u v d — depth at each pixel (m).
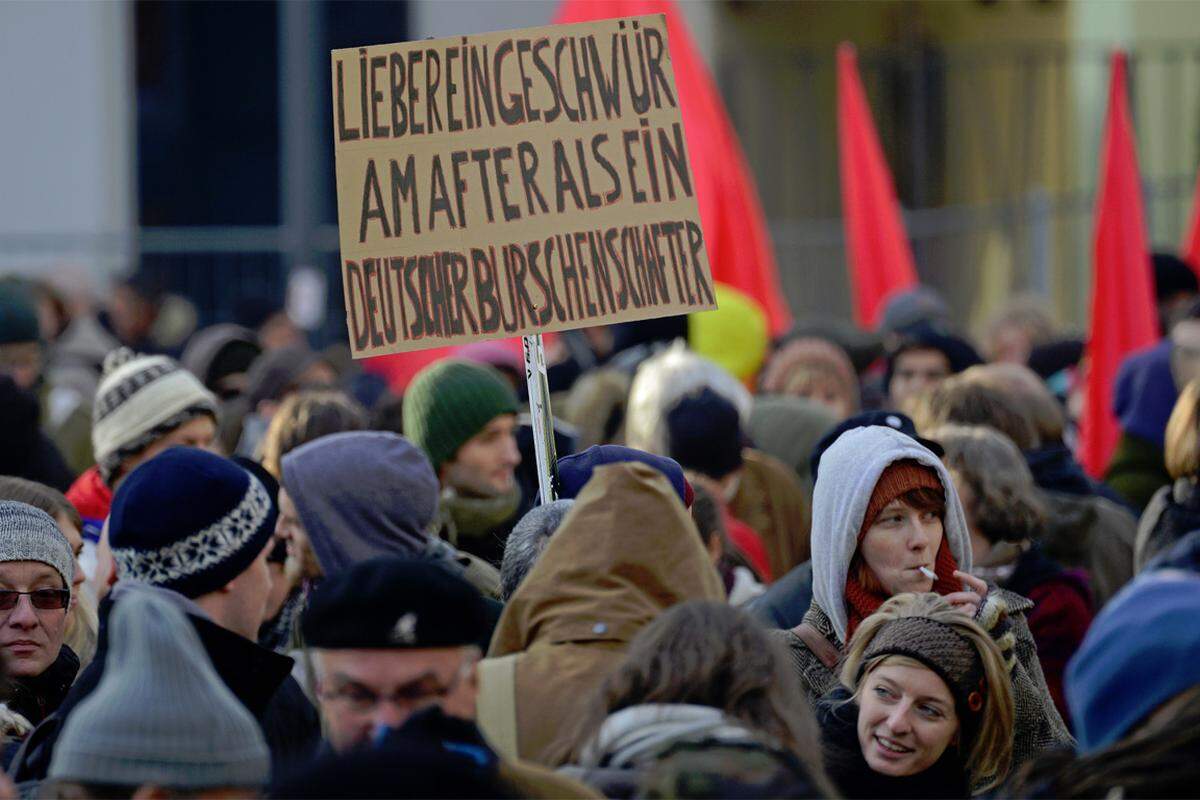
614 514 9.89
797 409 20.59
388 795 7.39
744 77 46.12
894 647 10.99
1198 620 8.24
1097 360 23.73
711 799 8.14
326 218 44.75
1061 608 14.05
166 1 46.69
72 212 45.31
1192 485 13.61
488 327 12.48
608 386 21.97
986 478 14.05
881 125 46.19
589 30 12.66
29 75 45.12
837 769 11.09
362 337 12.50
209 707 7.77
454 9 44.66
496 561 16.00
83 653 14.18
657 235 12.56
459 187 12.56
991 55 44.44
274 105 46.66
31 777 10.45
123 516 10.86
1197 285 26.88
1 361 21.34
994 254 41.91
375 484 12.63
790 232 45.00
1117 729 8.32
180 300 36.00
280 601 13.67
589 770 8.60
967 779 11.11
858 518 12.10
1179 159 41.66
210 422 16.78
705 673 8.61
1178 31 42.44
